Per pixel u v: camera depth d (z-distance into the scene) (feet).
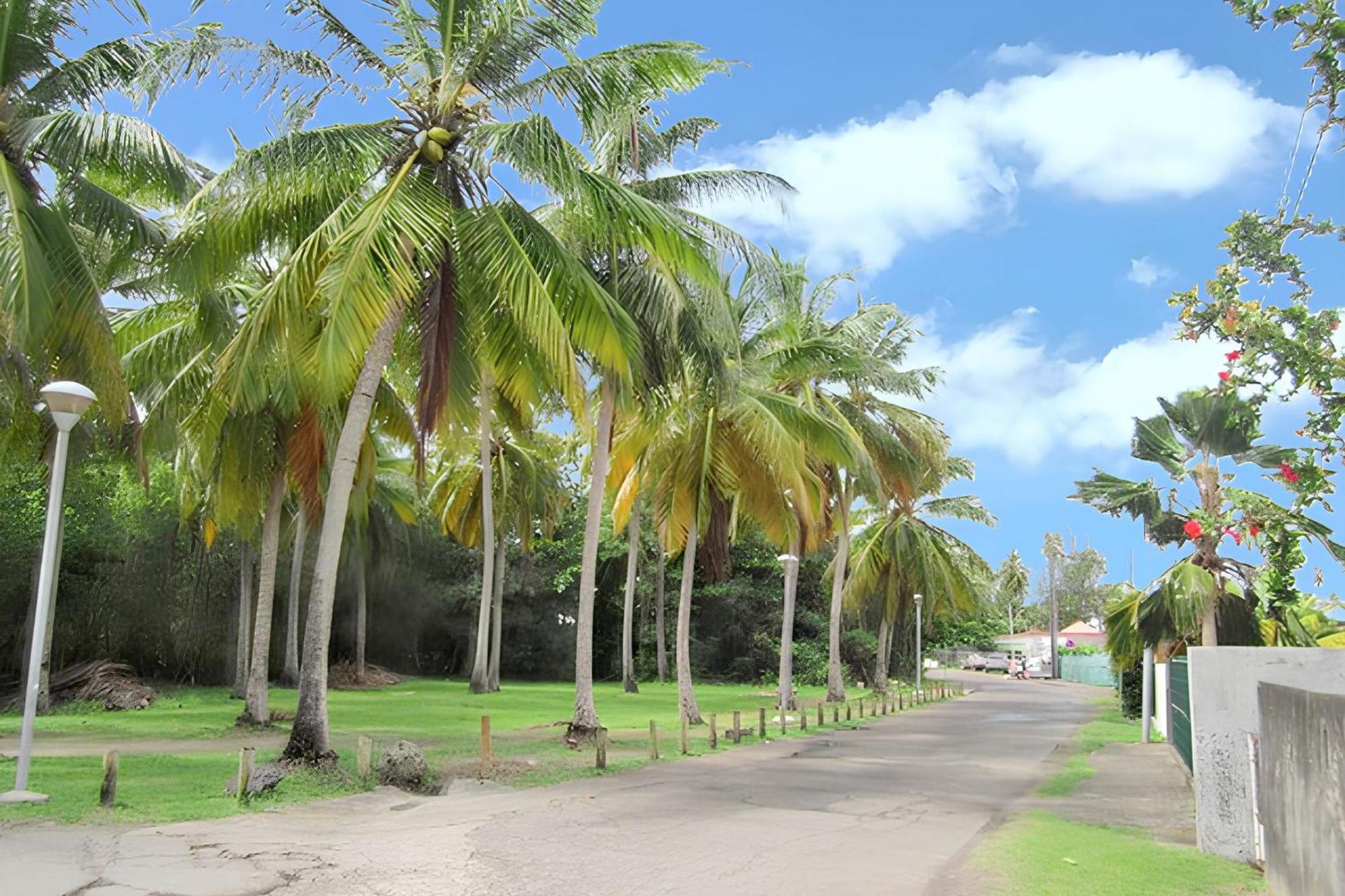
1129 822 35.99
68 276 48.80
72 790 36.70
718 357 59.26
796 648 160.66
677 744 60.95
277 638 130.72
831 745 64.44
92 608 107.45
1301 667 29.84
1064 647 286.87
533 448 128.57
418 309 48.91
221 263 47.88
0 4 47.24
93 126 47.11
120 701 84.23
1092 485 64.75
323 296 40.45
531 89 45.44
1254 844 28.50
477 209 46.34
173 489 105.70
